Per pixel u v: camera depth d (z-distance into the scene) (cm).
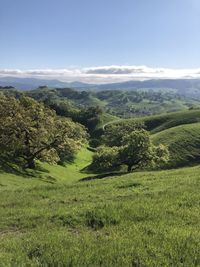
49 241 1207
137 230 1309
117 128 11100
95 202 2002
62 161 10538
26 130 7788
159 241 1167
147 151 7038
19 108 8050
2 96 8669
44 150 7988
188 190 2070
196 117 17938
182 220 1433
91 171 9688
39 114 7981
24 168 7612
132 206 1655
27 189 2966
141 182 2705
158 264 991
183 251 1076
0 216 1859
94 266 983
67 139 8050
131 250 1083
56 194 2569
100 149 7369
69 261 1016
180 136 12125
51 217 1659
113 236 1250
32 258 1064
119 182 2828
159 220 1438
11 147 7688
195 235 1221
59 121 8125
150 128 18750
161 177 3056
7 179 5706
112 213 1534
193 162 10656
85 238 1231
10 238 1382
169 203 1711
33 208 2020
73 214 1600
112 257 1036
